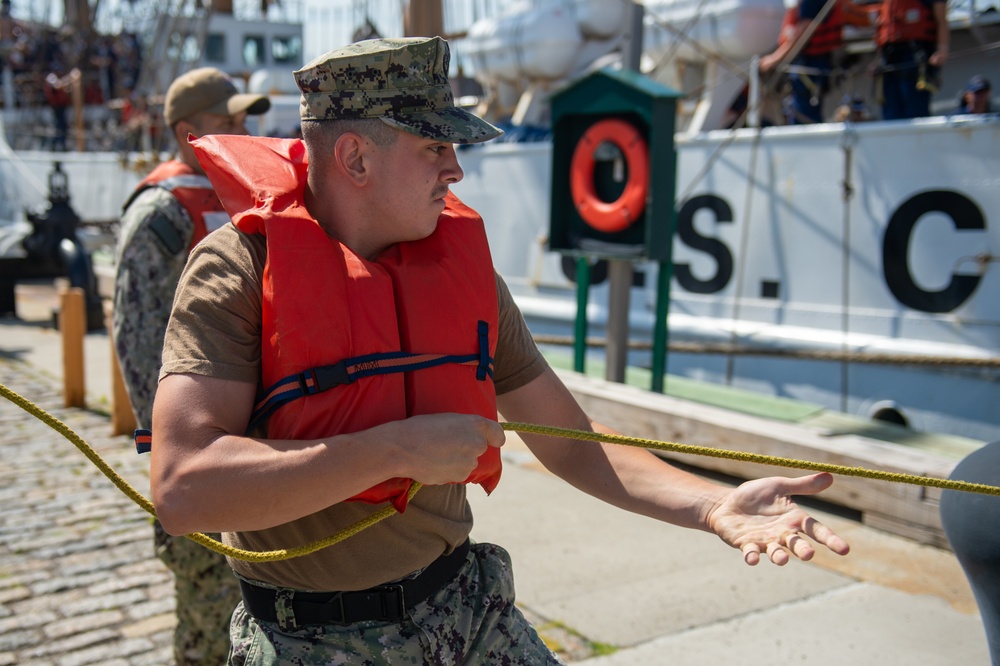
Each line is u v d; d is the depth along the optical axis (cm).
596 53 924
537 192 839
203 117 284
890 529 424
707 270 733
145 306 258
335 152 154
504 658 174
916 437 542
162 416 142
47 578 384
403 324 154
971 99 630
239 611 176
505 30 945
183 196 267
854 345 646
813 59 703
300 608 161
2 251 1359
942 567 389
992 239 588
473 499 479
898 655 316
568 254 644
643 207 597
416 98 150
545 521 447
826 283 666
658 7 855
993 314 591
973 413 605
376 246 161
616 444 179
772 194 688
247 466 136
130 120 1494
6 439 590
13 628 340
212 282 149
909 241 622
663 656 317
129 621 347
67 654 321
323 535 158
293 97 1412
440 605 167
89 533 434
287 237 147
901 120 646
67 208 1113
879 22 658
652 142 578
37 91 1845
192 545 257
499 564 179
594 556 403
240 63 1831
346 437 138
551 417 185
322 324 145
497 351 182
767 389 705
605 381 620
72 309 673
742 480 493
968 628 336
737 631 334
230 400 145
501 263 879
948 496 190
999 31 741
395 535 161
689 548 412
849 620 342
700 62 873
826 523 440
